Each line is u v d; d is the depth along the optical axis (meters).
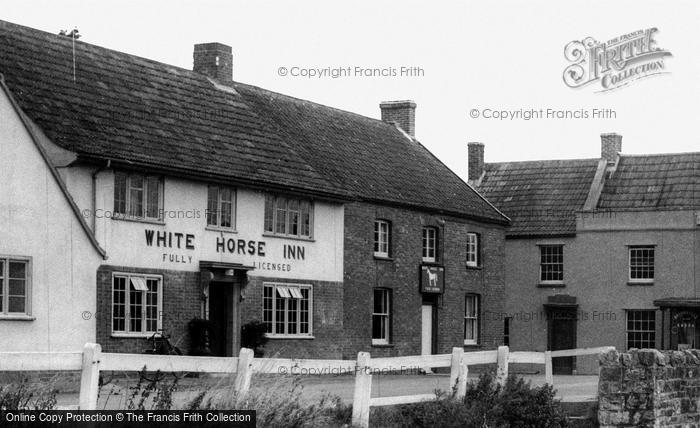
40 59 32.16
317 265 38.12
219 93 38.72
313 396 19.83
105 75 34.00
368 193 41.47
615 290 54.19
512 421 21.81
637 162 57.97
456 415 20.38
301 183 37.03
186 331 32.41
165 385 16.02
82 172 29.62
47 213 28.22
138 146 31.59
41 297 27.95
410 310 43.88
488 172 61.09
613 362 22.52
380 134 48.75
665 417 22.69
